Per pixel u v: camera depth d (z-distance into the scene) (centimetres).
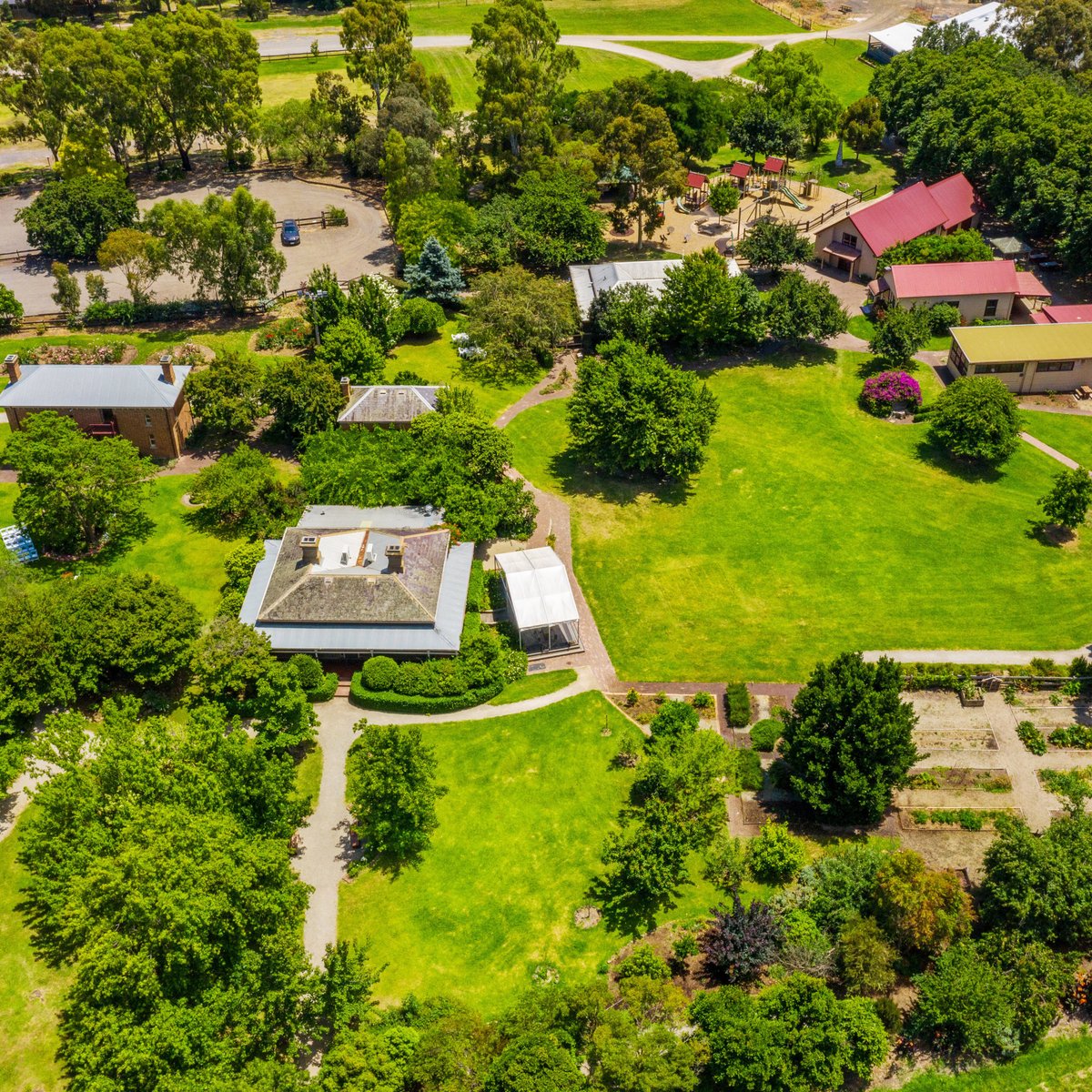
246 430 9931
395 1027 5053
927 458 9850
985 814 6600
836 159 16525
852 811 6419
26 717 6875
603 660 7738
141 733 6153
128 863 5019
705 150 15012
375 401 9562
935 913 5722
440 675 7262
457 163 14912
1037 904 5669
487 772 6819
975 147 14050
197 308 12062
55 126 14388
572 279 11975
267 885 5488
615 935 5884
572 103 15988
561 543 8806
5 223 14325
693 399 9462
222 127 15500
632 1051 4894
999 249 12938
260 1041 5100
